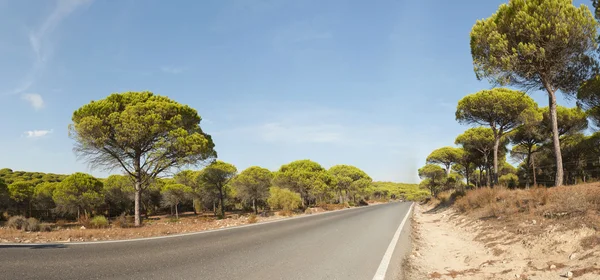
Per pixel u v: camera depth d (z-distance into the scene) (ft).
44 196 164.96
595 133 114.93
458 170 217.97
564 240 23.27
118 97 74.95
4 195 143.02
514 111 92.73
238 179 158.51
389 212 92.68
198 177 158.30
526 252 24.72
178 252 24.62
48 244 27.27
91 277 16.48
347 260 23.41
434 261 26.11
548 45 52.60
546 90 60.80
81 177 153.17
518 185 152.35
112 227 58.08
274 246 29.14
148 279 16.52
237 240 32.58
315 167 200.03
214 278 17.24
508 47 58.18
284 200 133.90
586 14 52.60
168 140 75.97
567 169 126.41
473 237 37.81
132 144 72.33
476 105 96.32
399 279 18.94
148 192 168.14
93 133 68.69
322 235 38.01
